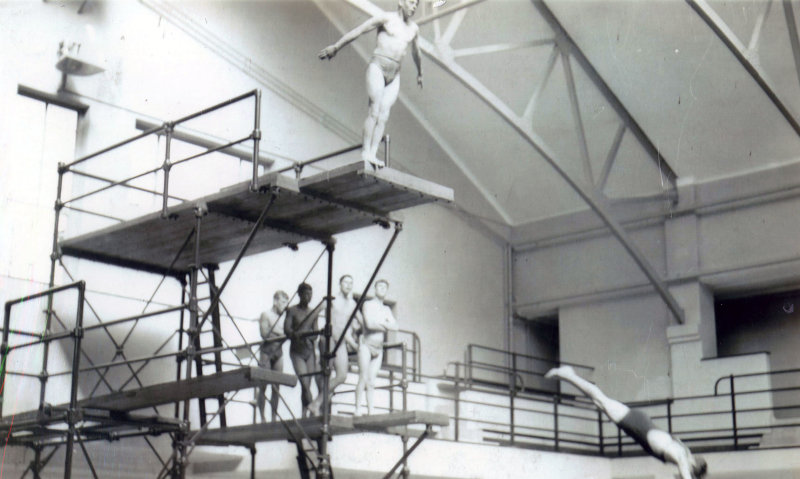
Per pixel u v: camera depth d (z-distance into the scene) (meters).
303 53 19.50
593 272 23.52
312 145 19.42
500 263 24.47
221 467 15.34
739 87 19.34
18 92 14.62
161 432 11.40
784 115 18.38
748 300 24.62
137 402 10.66
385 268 20.97
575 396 20.80
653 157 21.86
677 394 21.75
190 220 10.91
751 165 21.14
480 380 21.16
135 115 15.93
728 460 18.34
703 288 22.06
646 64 19.72
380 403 18.75
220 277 16.81
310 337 12.68
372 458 15.71
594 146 22.27
